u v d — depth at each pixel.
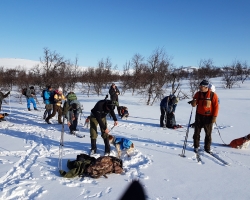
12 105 16.61
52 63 22.77
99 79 26.16
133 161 5.46
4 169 4.77
